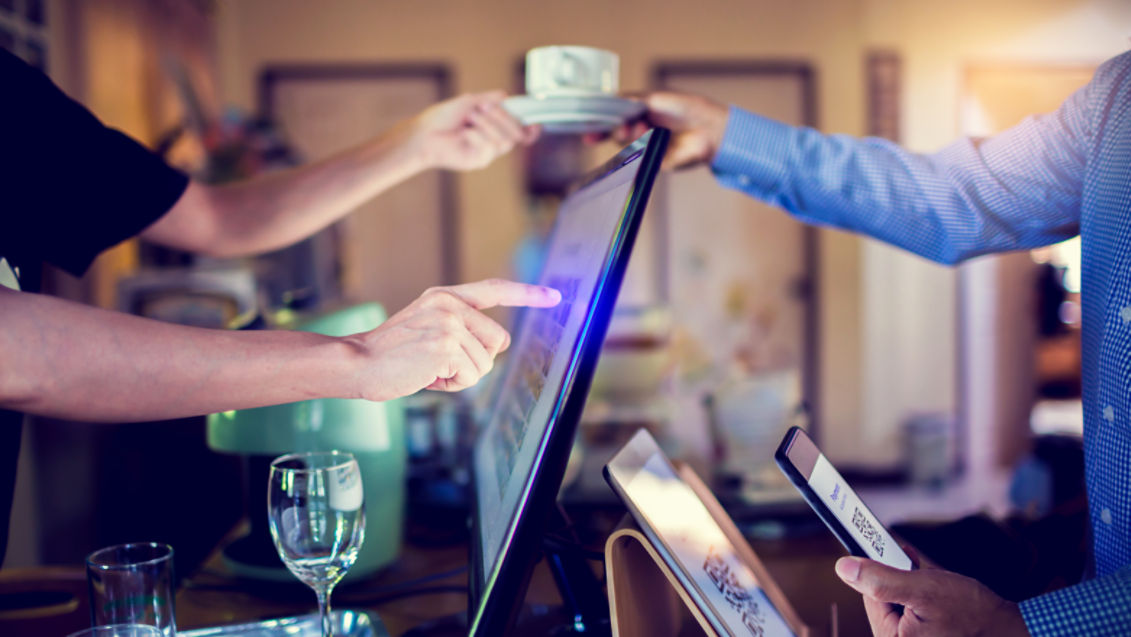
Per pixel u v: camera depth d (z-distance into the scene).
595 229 0.65
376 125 4.93
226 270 2.42
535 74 1.09
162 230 1.02
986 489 4.88
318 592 0.69
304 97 4.89
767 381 1.49
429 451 1.45
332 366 0.55
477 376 0.58
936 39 5.04
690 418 4.41
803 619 0.87
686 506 0.70
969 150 1.02
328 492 0.66
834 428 5.12
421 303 0.58
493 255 4.96
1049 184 0.93
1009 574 0.84
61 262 0.94
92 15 2.67
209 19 4.19
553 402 0.51
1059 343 6.53
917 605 0.57
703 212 5.10
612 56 1.11
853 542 0.60
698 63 4.99
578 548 0.78
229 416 0.98
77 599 0.93
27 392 0.52
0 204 0.85
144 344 0.53
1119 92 0.78
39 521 2.29
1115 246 0.73
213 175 2.84
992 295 5.14
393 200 4.93
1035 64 5.07
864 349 5.10
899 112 5.05
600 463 1.46
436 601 0.94
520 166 4.93
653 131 0.54
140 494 2.23
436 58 4.91
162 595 0.67
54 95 0.90
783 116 5.05
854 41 5.02
